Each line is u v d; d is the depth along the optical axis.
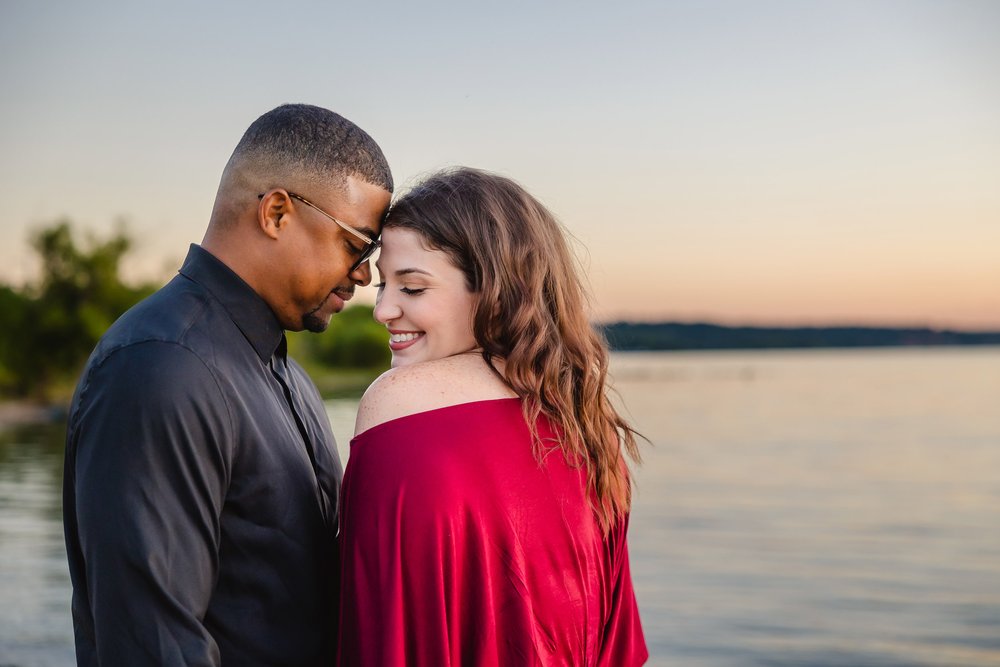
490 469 1.68
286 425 1.88
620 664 2.00
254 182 1.84
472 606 1.66
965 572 12.44
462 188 1.86
